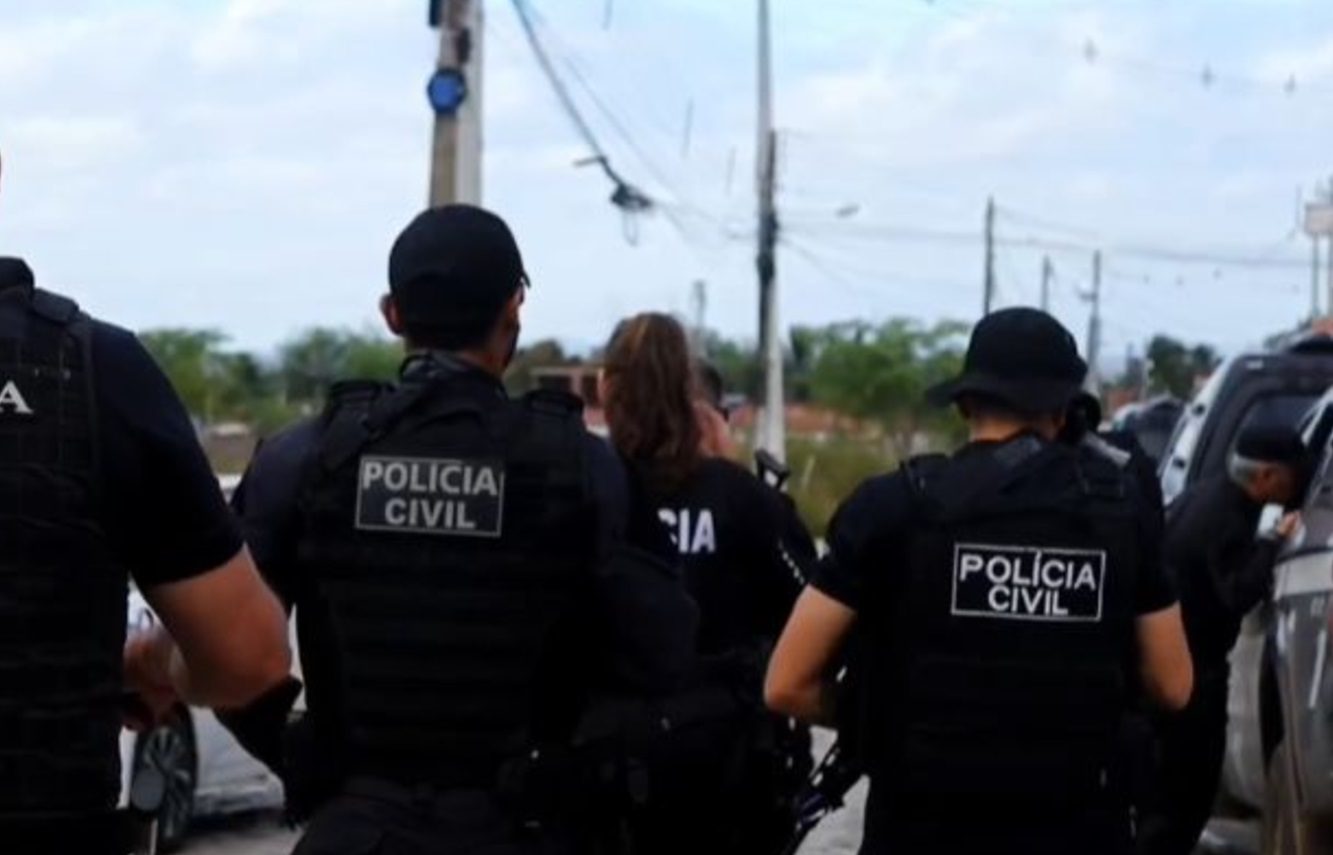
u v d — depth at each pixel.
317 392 53.34
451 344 4.27
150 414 3.39
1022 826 4.82
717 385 6.52
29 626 3.29
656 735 4.29
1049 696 4.78
